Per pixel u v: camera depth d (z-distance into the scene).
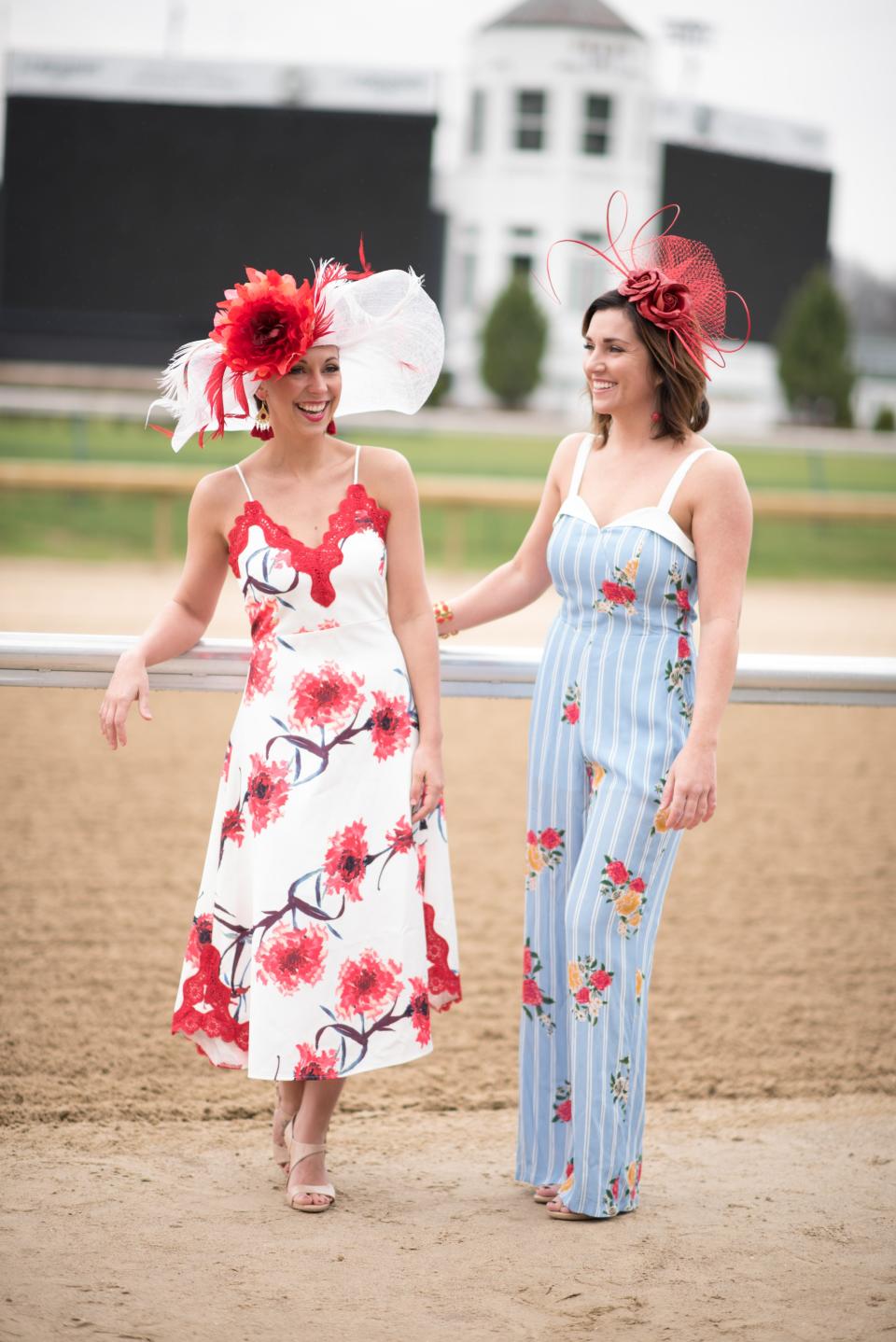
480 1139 4.93
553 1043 4.46
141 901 7.61
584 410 34.25
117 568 20.52
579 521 4.36
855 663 4.98
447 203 34.78
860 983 6.80
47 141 33.34
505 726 13.52
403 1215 4.22
